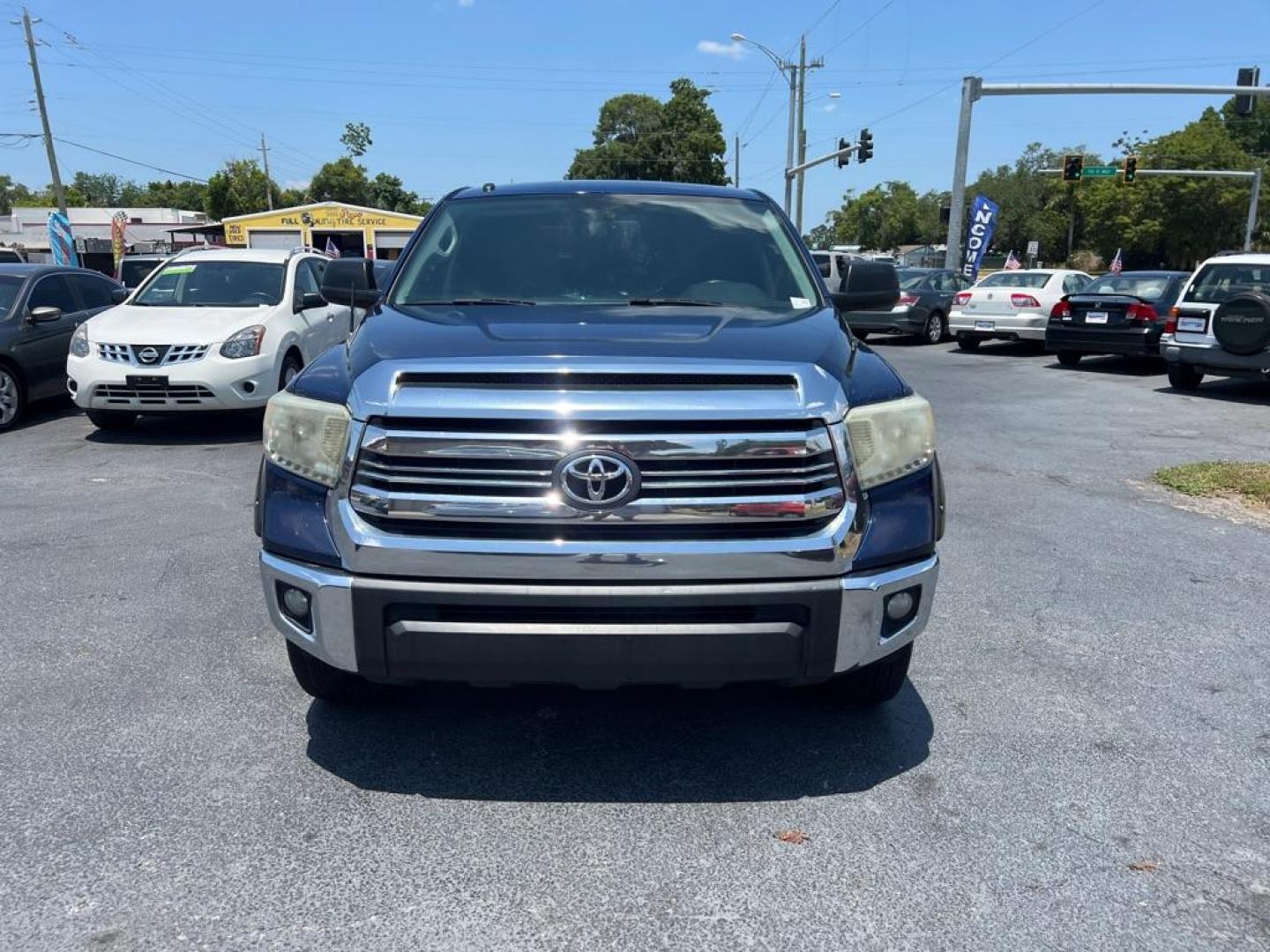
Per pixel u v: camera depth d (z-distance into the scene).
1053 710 3.75
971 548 5.78
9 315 9.52
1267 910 2.62
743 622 2.81
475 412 2.73
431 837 2.89
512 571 2.75
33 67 39.72
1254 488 7.00
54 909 2.54
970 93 26.28
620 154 68.69
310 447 2.93
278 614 3.05
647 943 2.47
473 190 4.73
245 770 3.23
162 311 9.14
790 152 40.84
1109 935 2.51
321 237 50.03
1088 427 10.12
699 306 3.83
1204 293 12.30
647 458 2.74
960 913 2.59
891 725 3.62
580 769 3.30
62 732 3.46
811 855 2.84
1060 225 84.50
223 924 2.50
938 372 15.03
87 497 6.77
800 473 2.79
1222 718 3.70
